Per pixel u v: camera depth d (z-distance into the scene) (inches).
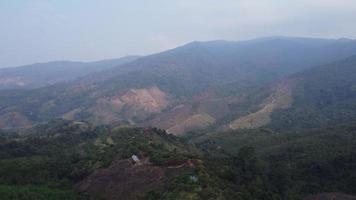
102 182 4869.6
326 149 7450.8
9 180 5142.7
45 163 5738.2
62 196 4579.2
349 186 6018.7
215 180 4247.0
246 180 4852.4
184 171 4434.1
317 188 5984.3
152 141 6692.9
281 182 5777.6
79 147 7091.5
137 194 4357.8
